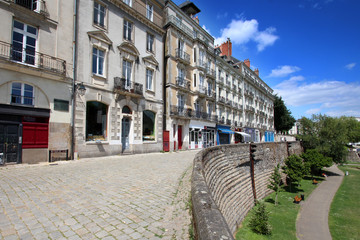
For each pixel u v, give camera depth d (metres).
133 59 16.19
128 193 5.36
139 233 3.21
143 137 17.06
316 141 29.02
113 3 14.85
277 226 11.67
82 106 12.37
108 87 14.09
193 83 24.48
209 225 1.69
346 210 14.91
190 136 23.50
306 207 15.34
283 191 19.20
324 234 11.27
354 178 25.94
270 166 19.72
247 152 15.51
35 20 10.62
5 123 9.48
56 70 11.12
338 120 28.75
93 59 13.51
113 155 13.95
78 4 12.66
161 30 19.11
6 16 9.60
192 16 27.66
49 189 5.52
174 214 3.98
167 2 21.48
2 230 3.22
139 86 16.38
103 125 13.84
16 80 9.81
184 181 6.68
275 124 56.06
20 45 10.16
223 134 30.58
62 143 11.33
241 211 11.45
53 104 11.09
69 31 12.05
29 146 10.11
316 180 24.86
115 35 14.87
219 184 8.91
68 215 3.89
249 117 40.62
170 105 20.38
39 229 3.29
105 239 3.02
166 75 21.09
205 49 26.73
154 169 8.91
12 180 6.41
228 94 33.34
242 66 38.84
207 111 27.16
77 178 6.88
